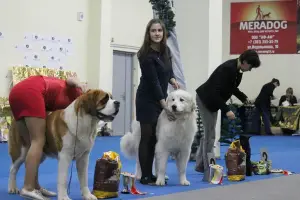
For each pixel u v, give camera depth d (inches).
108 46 498.9
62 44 466.3
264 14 674.2
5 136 408.5
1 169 244.2
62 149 147.6
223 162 302.8
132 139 212.7
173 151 196.4
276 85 607.8
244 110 621.9
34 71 438.9
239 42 684.7
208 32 325.4
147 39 199.3
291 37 668.7
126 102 562.6
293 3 665.6
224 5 689.6
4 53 423.5
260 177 229.9
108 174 164.9
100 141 437.4
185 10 334.6
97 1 489.1
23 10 434.9
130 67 565.3
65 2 467.8
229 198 169.8
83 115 145.3
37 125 151.6
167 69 201.2
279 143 475.2
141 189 186.2
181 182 199.6
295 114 633.0
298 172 255.3
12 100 156.9
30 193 150.2
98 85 489.7
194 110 189.8
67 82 165.6
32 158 150.6
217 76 211.6
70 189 183.3
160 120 196.1
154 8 287.0
